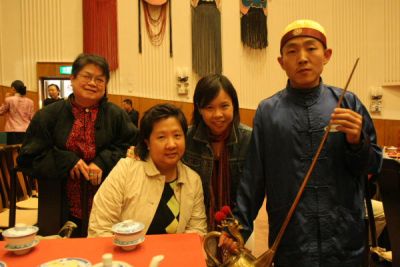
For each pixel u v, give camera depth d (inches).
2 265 42.8
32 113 242.5
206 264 46.9
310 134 54.4
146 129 62.6
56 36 269.9
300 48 53.9
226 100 63.9
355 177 55.1
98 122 85.2
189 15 291.4
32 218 103.4
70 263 41.7
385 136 323.6
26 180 127.6
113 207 61.8
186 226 63.4
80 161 80.6
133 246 47.7
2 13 265.1
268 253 47.5
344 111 48.8
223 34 297.1
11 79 265.7
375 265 83.7
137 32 281.7
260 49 305.3
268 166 56.9
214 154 69.7
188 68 291.3
